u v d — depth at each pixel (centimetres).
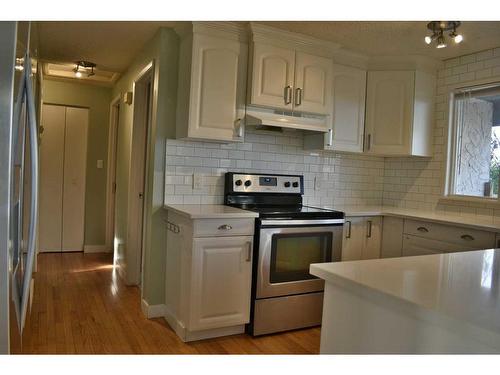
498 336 75
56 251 506
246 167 332
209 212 257
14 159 129
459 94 346
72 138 507
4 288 129
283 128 324
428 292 100
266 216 269
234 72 287
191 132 274
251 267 269
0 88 125
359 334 114
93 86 508
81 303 325
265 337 272
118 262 424
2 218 126
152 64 315
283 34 295
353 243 327
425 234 306
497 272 122
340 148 341
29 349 238
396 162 395
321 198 371
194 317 253
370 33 295
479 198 325
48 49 362
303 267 287
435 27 254
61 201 505
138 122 381
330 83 323
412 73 345
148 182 311
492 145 323
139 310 315
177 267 276
